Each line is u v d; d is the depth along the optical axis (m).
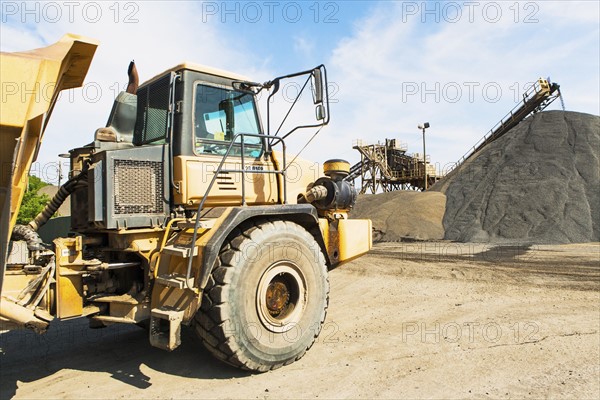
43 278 4.10
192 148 4.74
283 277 4.64
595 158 24.50
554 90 33.34
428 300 7.59
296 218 5.02
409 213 25.52
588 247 15.75
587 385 3.88
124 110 5.29
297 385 4.02
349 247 6.10
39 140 4.08
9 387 4.14
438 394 3.76
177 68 4.84
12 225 3.61
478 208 23.67
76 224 4.93
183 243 4.25
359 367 4.43
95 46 4.05
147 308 4.39
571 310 6.56
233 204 5.07
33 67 3.43
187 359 4.77
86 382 4.22
